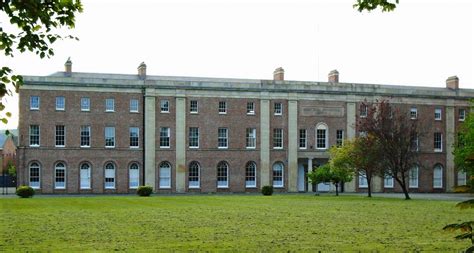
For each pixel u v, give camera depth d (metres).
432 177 75.19
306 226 23.25
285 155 70.44
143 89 66.56
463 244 17.55
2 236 19.77
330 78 75.44
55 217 28.11
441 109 76.12
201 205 38.84
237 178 69.00
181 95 67.56
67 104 64.12
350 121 72.44
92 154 64.69
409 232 20.94
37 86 63.19
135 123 66.25
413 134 53.66
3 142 119.25
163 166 67.12
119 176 65.50
